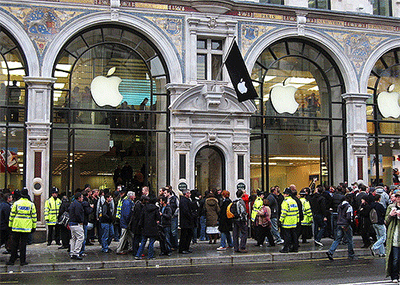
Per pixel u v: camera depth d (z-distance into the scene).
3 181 19.55
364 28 24.33
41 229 19.38
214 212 18.89
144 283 11.89
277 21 23.00
